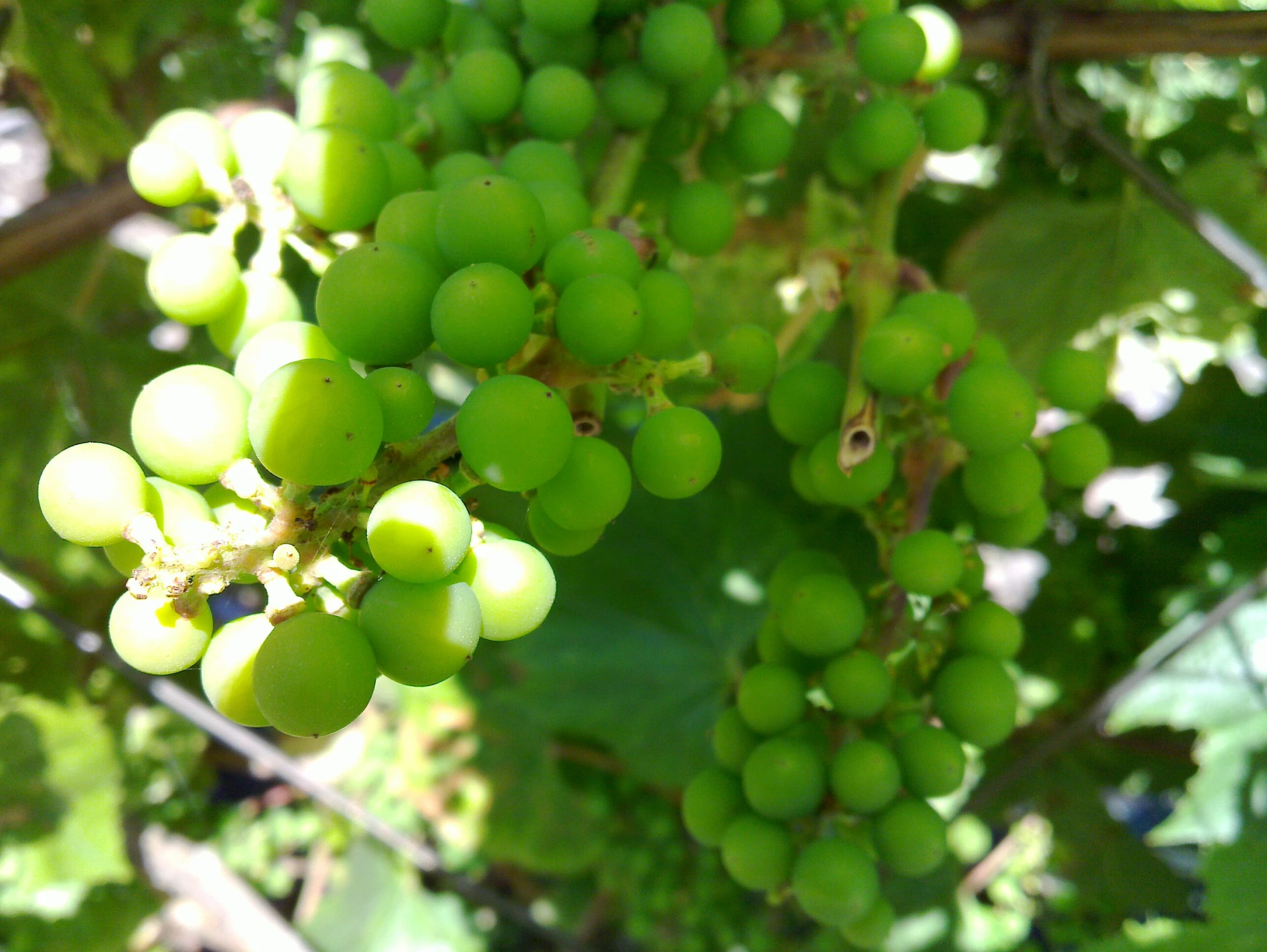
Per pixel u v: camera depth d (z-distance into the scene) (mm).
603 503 133
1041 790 336
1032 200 298
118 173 271
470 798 395
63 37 266
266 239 158
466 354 127
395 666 113
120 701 368
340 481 115
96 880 322
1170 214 282
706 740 350
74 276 340
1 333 329
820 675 186
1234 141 297
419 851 332
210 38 345
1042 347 308
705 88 198
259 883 421
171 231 375
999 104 291
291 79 349
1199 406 338
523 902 434
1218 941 219
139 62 345
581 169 233
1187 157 301
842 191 309
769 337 174
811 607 176
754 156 209
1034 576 378
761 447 364
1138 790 338
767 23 196
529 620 126
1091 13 240
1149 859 332
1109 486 373
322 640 107
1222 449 320
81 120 273
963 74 278
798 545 350
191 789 394
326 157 151
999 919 330
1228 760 248
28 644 337
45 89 266
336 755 412
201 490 149
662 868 379
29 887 315
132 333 353
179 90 352
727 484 365
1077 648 346
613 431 337
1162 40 237
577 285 136
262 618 119
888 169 201
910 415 179
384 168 156
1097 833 335
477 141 192
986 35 242
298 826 406
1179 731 333
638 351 149
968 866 338
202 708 298
